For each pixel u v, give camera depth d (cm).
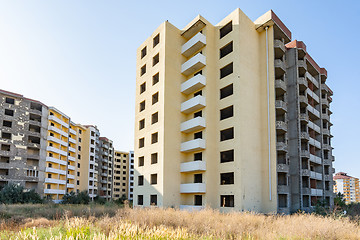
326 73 4794
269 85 3098
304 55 3825
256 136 2977
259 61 3269
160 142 3109
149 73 3588
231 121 2934
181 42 3541
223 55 3328
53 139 6047
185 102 3244
